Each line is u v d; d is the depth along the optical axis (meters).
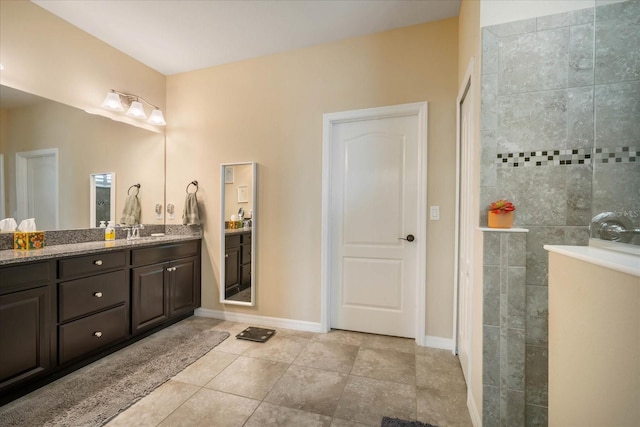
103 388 1.74
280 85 2.73
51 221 2.21
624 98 1.27
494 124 1.45
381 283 2.53
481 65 1.46
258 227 2.80
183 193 3.07
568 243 1.37
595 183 1.22
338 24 2.32
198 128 3.02
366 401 1.66
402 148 2.46
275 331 2.62
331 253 2.65
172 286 2.69
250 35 2.46
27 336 1.67
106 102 2.51
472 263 1.61
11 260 1.58
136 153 2.86
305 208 2.65
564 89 1.37
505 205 1.37
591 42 1.34
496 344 1.37
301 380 1.86
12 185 2.02
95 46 2.49
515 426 1.35
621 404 0.62
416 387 1.79
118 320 2.20
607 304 0.68
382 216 2.52
